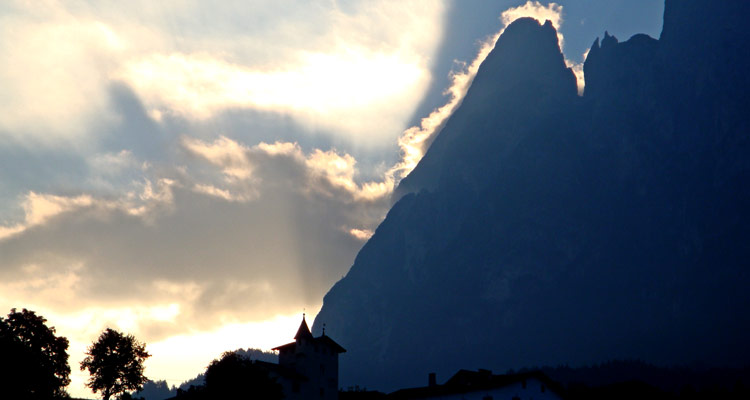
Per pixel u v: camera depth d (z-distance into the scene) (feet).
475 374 407.85
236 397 360.69
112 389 388.98
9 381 343.67
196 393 371.76
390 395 411.75
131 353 396.37
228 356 382.01
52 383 360.48
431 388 394.73
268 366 437.99
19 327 358.64
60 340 368.27
